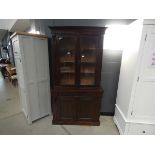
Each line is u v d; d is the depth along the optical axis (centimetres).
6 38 846
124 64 229
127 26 221
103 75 270
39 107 267
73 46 226
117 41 247
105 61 262
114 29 240
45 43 248
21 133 228
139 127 210
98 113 248
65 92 234
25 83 231
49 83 273
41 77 257
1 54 1255
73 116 250
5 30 639
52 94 236
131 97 199
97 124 254
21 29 500
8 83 538
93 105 242
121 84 242
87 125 254
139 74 187
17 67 261
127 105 211
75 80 236
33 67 239
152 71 185
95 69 231
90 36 214
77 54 223
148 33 171
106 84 276
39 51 243
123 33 240
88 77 247
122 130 223
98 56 222
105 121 271
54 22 248
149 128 209
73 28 208
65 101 241
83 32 211
